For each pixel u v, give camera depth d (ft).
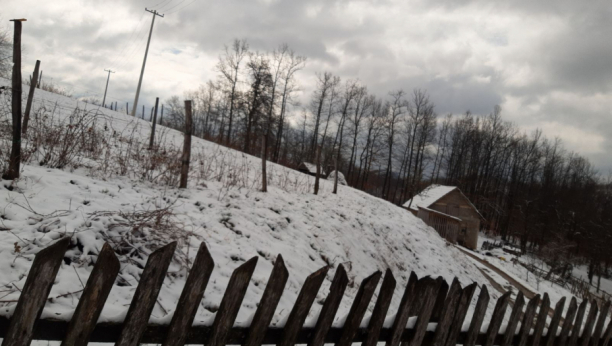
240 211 23.22
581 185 187.93
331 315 6.86
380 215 48.19
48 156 20.40
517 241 175.94
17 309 4.46
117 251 12.52
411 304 7.88
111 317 5.25
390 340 7.75
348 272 23.63
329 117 167.02
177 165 26.20
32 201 13.98
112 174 22.95
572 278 86.58
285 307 14.65
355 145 171.73
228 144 100.83
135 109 107.45
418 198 133.59
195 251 14.98
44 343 7.34
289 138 185.37
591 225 141.08
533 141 184.65
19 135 15.90
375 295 22.80
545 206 159.94
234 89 143.64
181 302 5.53
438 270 38.68
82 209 14.40
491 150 185.16
